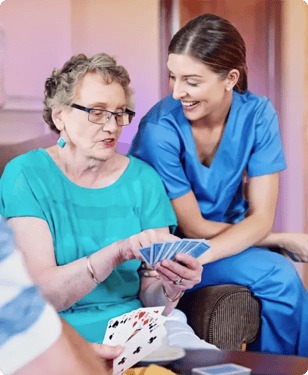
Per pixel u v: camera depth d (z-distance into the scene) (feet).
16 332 1.71
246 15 10.31
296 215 11.39
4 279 1.74
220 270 7.20
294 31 10.69
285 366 4.18
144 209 6.40
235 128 7.23
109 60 5.97
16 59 8.32
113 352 3.55
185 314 7.02
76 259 5.89
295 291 7.12
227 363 4.21
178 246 5.32
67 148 6.01
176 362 4.27
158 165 6.97
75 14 8.84
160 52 9.39
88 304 5.96
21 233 5.64
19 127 8.11
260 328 7.11
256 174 7.39
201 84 6.56
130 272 6.15
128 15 9.23
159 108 7.27
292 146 11.14
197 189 7.45
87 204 6.07
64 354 1.76
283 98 10.87
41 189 5.85
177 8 9.36
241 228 7.20
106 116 5.88
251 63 10.57
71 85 5.81
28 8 8.48
